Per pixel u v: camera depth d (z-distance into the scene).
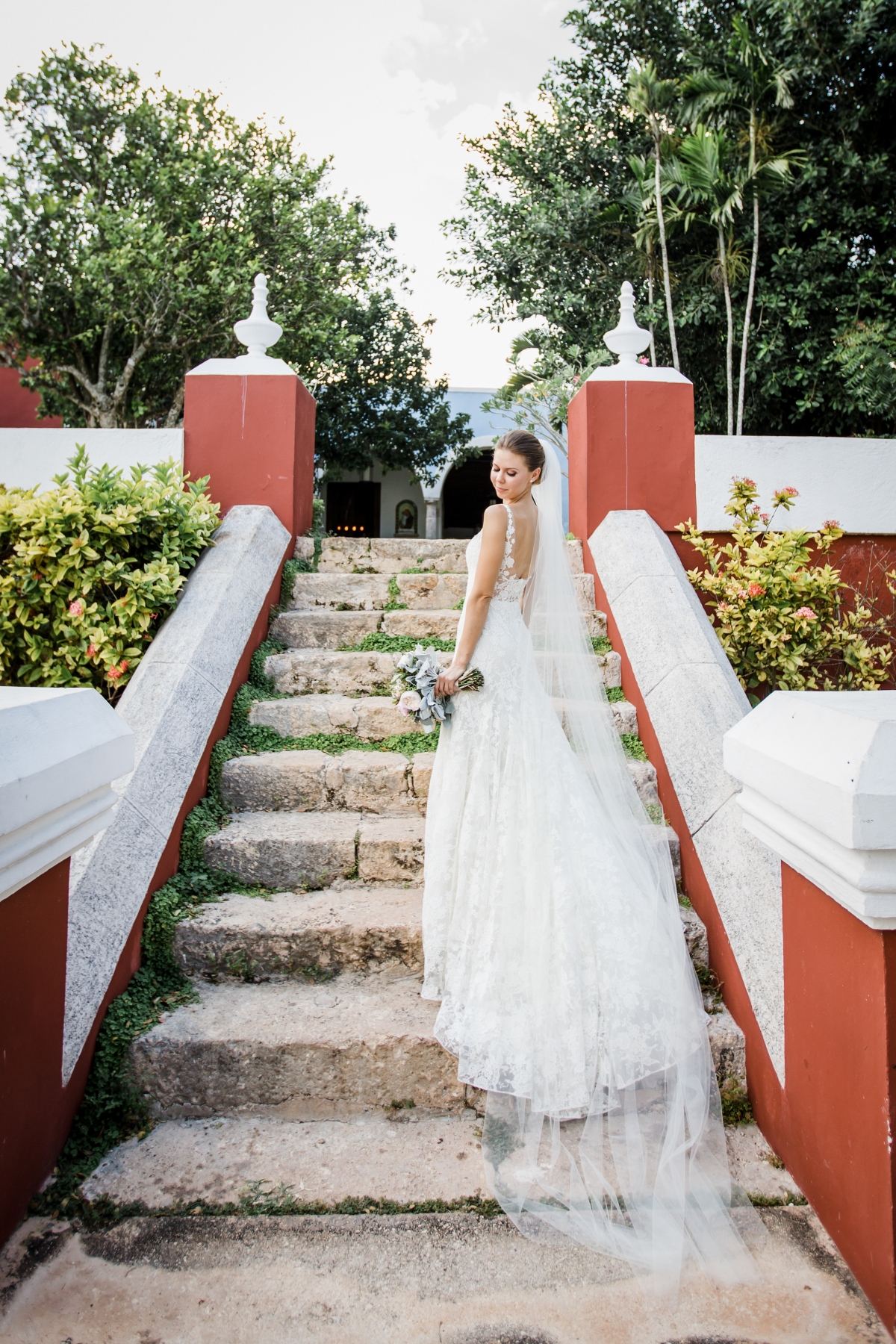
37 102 9.58
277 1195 1.80
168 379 10.44
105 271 8.59
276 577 4.21
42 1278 1.58
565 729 2.60
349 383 13.90
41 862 1.60
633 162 7.84
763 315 8.07
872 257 7.90
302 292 9.87
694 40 8.45
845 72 7.70
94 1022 2.03
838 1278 1.60
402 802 3.04
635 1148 1.86
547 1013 2.05
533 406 9.20
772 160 7.28
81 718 1.74
